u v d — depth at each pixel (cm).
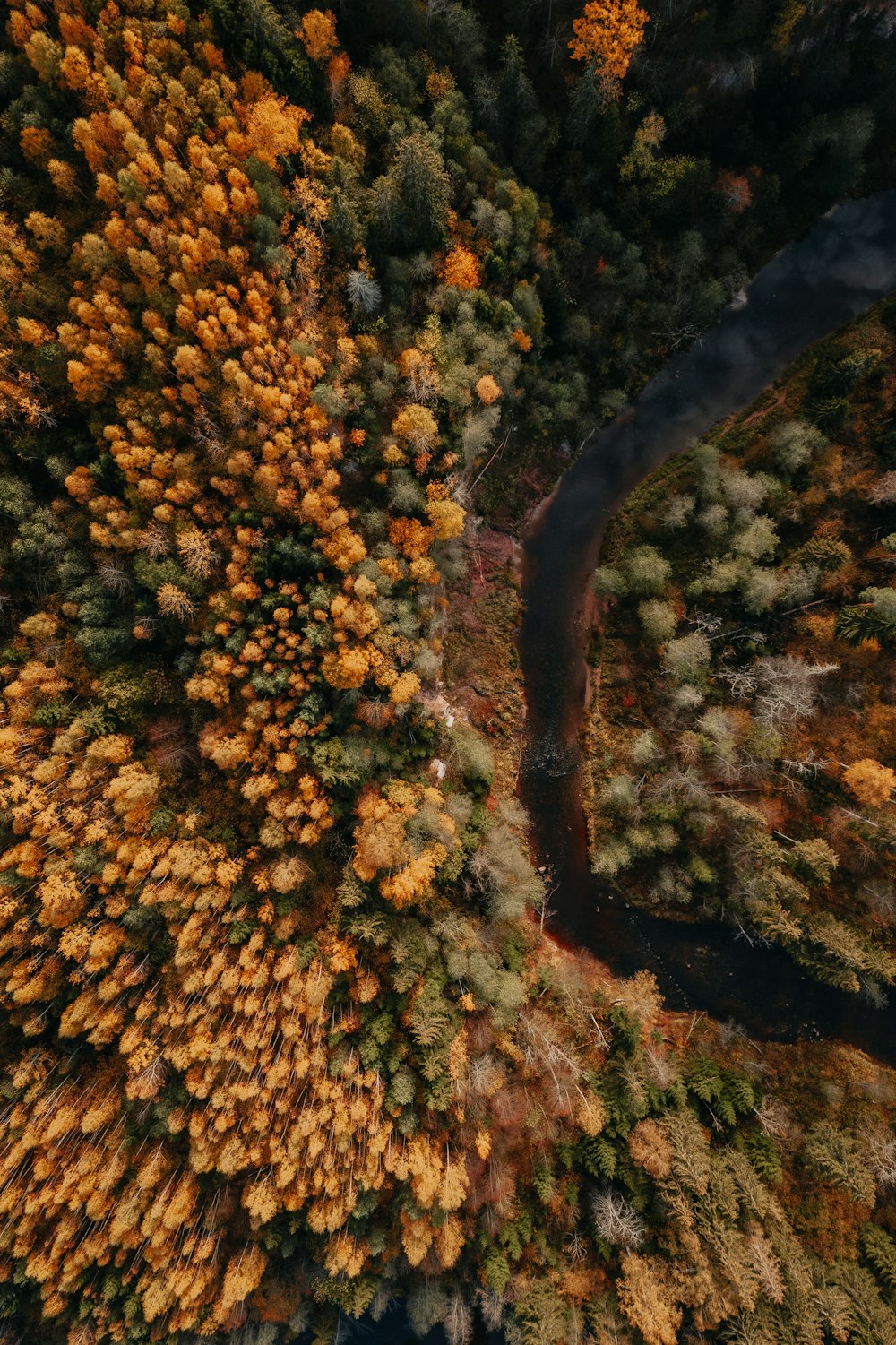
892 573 3678
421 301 3459
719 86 3512
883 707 3772
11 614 3100
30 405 2836
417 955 3594
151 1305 3425
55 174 2711
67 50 2581
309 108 3084
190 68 2722
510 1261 3909
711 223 3938
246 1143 3481
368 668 3431
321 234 3133
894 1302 3584
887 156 3897
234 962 3403
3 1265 3366
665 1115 3959
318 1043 3462
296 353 3055
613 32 3058
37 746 3114
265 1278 3950
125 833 3216
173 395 2947
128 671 3244
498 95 3272
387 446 3428
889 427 3744
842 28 3391
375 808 3491
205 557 3089
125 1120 3478
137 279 2894
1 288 2788
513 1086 3950
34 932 3152
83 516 3062
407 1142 3578
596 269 3894
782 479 3938
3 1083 3291
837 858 3916
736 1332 3462
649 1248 3762
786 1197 3928
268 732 3288
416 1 2984
